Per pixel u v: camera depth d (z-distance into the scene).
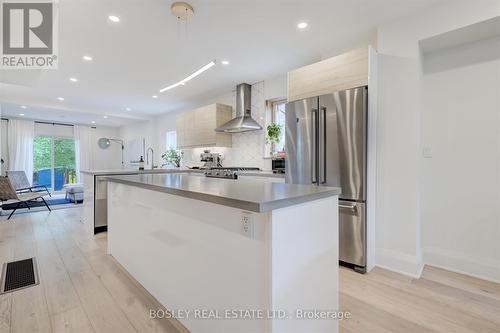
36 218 4.39
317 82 2.74
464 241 2.35
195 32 2.62
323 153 2.60
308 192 1.26
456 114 2.38
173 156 6.40
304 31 2.62
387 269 2.43
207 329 1.36
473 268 2.29
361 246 2.35
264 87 4.20
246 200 1.02
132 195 2.16
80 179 8.23
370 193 2.43
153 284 1.86
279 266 1.06
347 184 2.43
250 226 1.10
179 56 3.21
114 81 4.16
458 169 2.38
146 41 2.80
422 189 2.54
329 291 1.39
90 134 8.55
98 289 1.97
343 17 2.36
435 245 2.51
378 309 1.73
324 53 3.13
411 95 2.31
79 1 2.07
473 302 1.83
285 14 2.31
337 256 1.46
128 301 1.81
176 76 3.93
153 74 3.85
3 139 6.84
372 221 2.46
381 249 2.48
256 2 2.13
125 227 2.30
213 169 4.11
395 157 2.39
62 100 5.49
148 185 1.73
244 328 1.14
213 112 4.70
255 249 1.09
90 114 6.58
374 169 2.49
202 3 2.14
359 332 1.50
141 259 2.02
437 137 2.49
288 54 3.17
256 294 1.09
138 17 2.33
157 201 1.79
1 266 2.38
